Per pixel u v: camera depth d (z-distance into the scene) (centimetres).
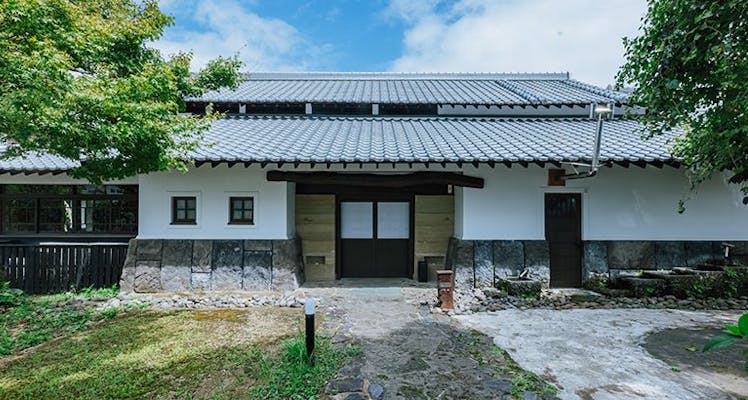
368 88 1251
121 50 549
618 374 398
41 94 375
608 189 754
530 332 522
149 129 471
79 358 446
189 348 472
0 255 725
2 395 369
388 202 873
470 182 752
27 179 774
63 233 789
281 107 1060
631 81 527
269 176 756
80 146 449
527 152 684
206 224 761
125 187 796
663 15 464
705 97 470
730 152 480
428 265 854
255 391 364
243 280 746
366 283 816
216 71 715
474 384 378
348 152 697
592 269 742
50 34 425
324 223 860
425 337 501
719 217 742
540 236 756
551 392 361
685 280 675
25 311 613
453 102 1015
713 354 446
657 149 690
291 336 508
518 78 1405
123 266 748
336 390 362
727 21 404
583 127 889
